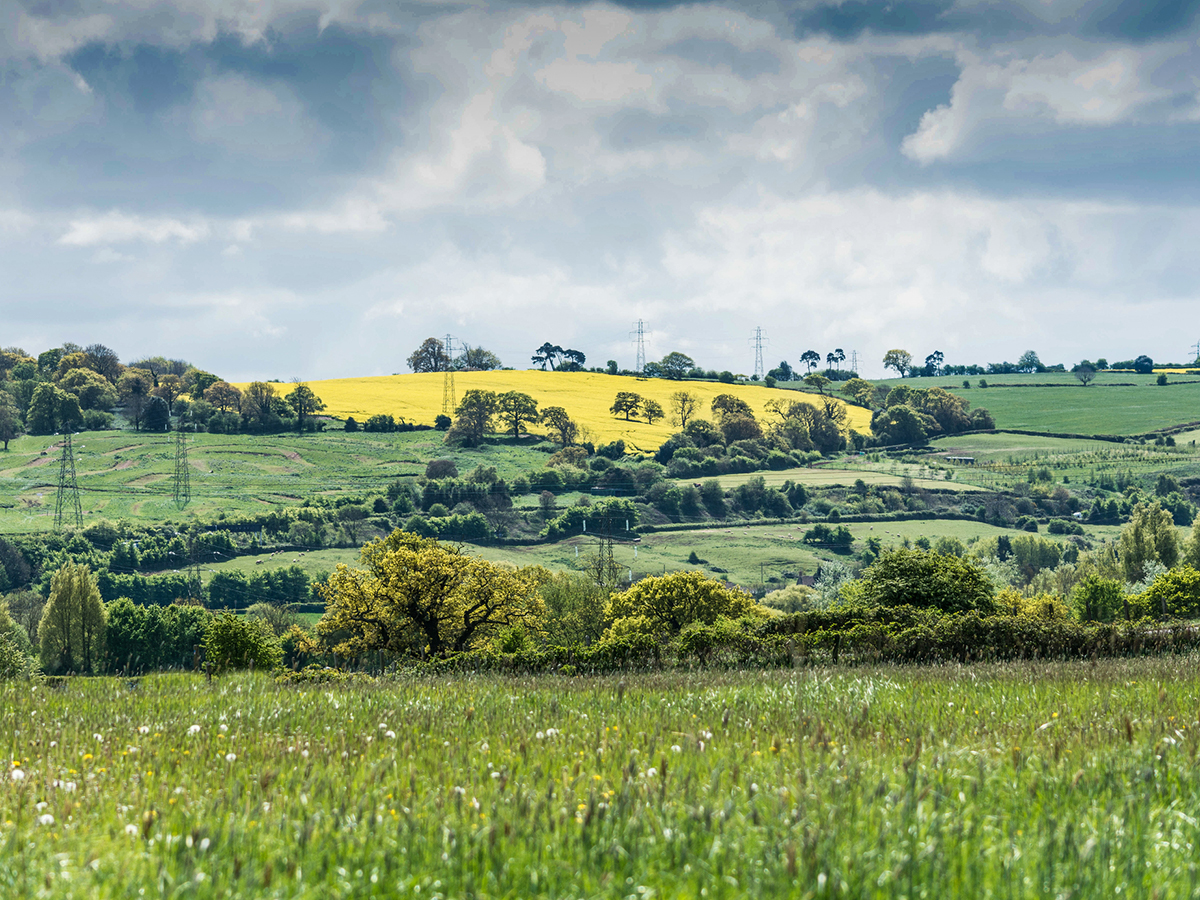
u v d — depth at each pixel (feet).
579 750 27.35
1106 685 42.11
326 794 21.54
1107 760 23.39
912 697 38.11
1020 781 21.89
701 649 79.92
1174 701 35.63
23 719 36.81
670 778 21.90
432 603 161.48
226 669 95.04
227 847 17.29
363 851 17.24
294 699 42.86
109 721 35.42
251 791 22.02
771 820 18.19
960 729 29.76
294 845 17.34
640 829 17.85
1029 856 16.78
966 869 16.20
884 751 26.32
